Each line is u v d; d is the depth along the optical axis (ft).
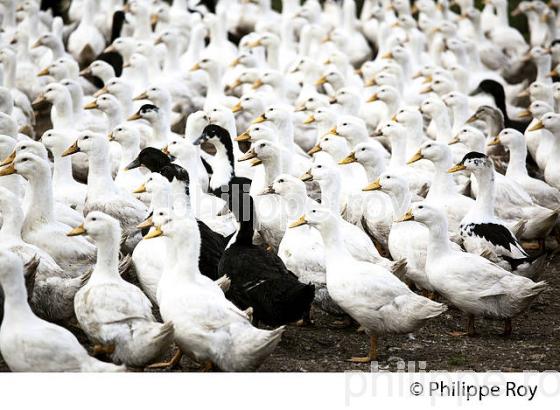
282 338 41.98
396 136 57.98
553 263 53.06
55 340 33.53
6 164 47.34
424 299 38.06
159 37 82.79
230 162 55.62
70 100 63.21
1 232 41.57
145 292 42.22
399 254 46.62
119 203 48.34
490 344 41.78
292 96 78.79
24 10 92.07
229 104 71.41
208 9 112.78
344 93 69.10
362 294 38.70
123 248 47.96
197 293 35.73
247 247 41.19
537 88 73.20
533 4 103.71
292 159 58.08
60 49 84.02
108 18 99.40
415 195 53.16
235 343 34.24
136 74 76.28
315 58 90.99
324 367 38.52
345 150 56.49
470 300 41.42
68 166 52.65
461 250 44.50
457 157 59.67
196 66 74.59
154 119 60.70
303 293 37.63
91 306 35.73
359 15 123.54
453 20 106.63
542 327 44.45
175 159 54.70
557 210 50.93
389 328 38.65
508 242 46.57
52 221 43.98
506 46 99.50
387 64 78.33
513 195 53.06
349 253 40.98
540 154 64.54
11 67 74.28
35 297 38.70
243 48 87.97
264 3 103.81
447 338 42.57
